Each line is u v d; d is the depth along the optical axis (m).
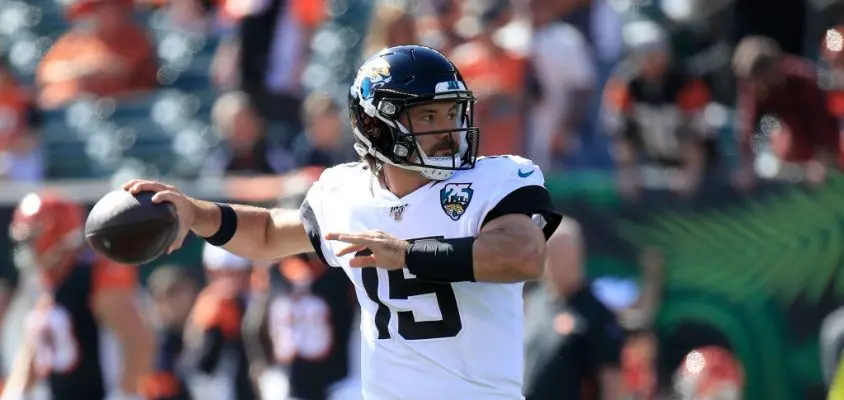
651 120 25.86
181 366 23.86
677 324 23.31
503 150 27.14
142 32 36.75
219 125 28.36
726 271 23.22
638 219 23.77
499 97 27.03
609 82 28.88
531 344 19.69
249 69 29.47
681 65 26.92
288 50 29.80
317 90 35.16
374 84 11.49
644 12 31.55
